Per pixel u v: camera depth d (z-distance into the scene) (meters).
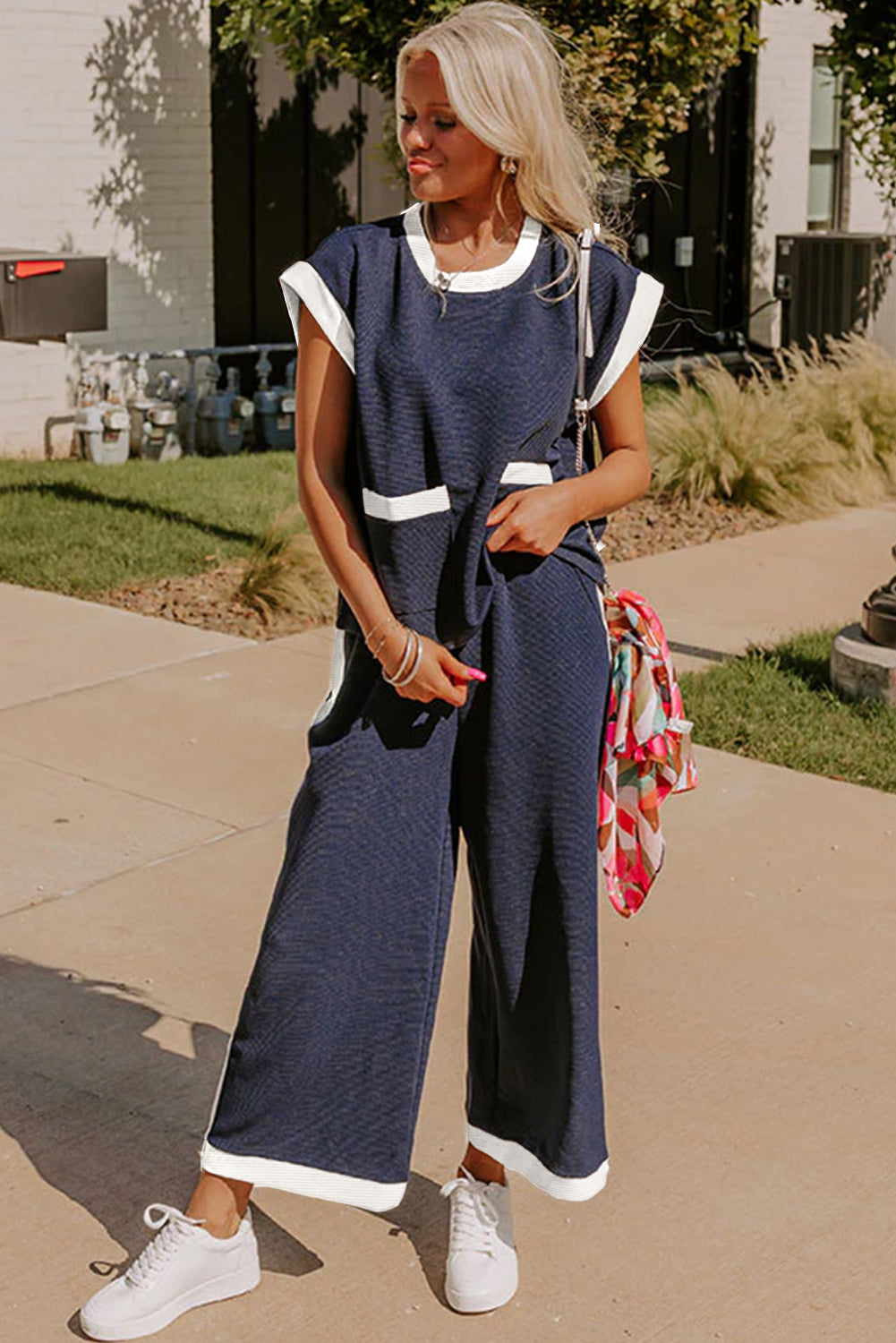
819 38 14.60
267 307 11.72
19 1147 3.19
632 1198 3.07
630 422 2.66
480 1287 2.74
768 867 4.55
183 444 10.95
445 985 3.88
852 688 5.92
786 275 13.60
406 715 2.59
